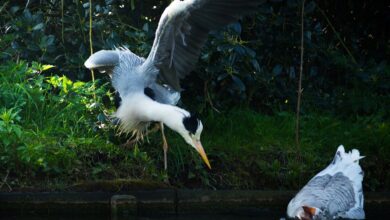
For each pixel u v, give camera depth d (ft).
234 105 27.14
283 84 27.71
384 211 22.61
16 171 21.85
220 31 25.04
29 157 21.44
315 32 29.07
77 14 26.89
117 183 21.81
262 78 26.71
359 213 21.61
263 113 28.04
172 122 19.81
